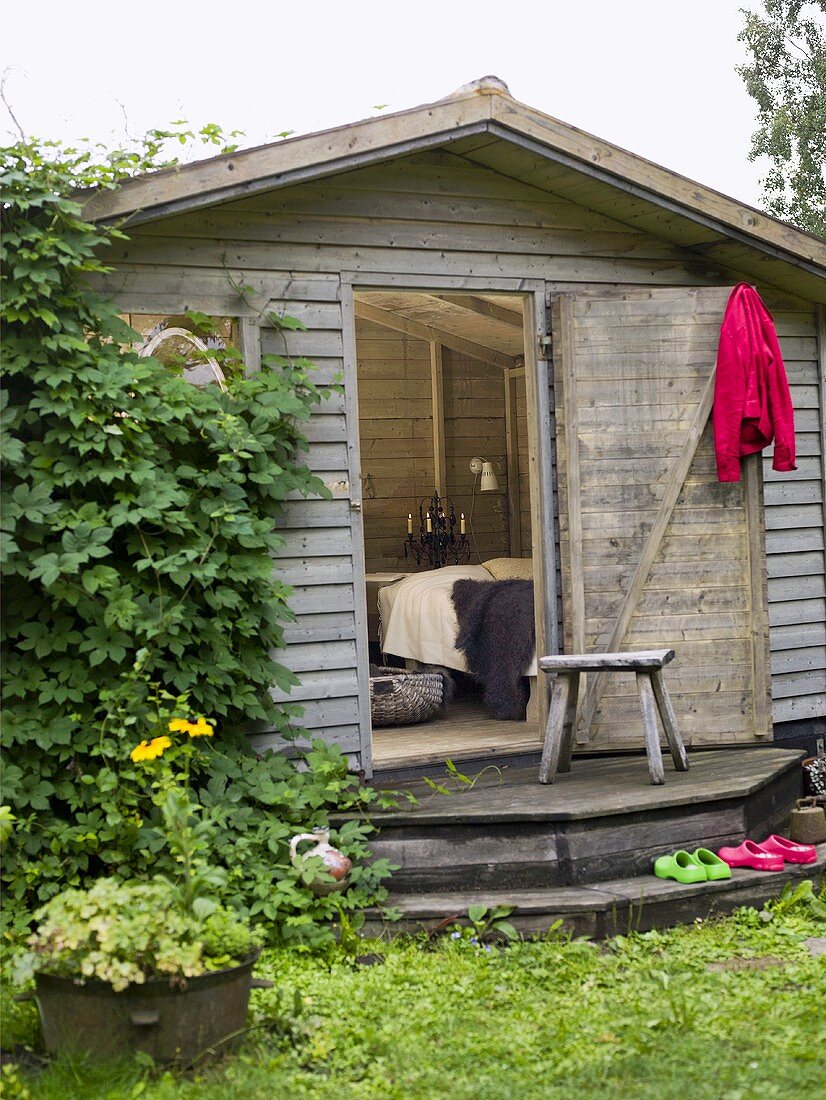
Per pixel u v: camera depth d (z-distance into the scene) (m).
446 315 10.18
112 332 5.40
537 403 6.53
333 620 6.05
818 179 20.44
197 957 3.78
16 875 4.99
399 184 6.22
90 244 5.17
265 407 5.61
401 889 5.34
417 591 8.42
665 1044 3.96
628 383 6.49
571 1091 3.66
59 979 3.76
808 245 6.62
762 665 6.64
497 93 5.88
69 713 5.15
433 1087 3.74
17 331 5.29
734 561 6.61
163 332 5.95
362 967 4.75
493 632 7.57
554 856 5.32
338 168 5.69
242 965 3.92
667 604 6.54
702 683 6.58
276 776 5.51
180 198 5.37
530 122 5.95
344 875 5.07
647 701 5.83
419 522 11.07
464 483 11.25
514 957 4.82
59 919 3.82
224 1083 3.68
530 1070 3.84
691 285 6.89
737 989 4.46
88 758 5.25
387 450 10.98
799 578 7.14
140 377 5.29
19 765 5.10
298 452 5.95
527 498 11.16
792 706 7.09
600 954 4.89
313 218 6.04
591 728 6.50
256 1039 4.01
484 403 11.36
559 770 6.21
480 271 6.38
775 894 5.44
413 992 4.48
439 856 5.35
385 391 10.96
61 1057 3.73
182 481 5.50
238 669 5.48
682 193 6.28
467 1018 4.25
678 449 6.54
